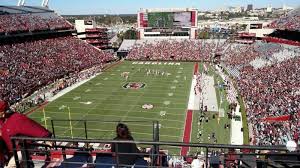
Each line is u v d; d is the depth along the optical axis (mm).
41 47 70625
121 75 66500
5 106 5586
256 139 29578
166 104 45594
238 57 72750
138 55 88250
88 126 37094
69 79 60500
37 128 5582
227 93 49562
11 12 75938
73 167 7098
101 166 6961
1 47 61875
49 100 47938
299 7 75562
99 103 46562
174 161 10109
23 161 5266
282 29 67000
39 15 83000
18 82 50594
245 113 39156
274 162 5289
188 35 94312
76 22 94000
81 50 79875
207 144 4293
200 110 42375
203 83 57125
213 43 89625
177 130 35781
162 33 95938
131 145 5902
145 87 55969
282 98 37625
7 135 5391
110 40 132125
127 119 39562
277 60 58000
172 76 64688
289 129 28266
